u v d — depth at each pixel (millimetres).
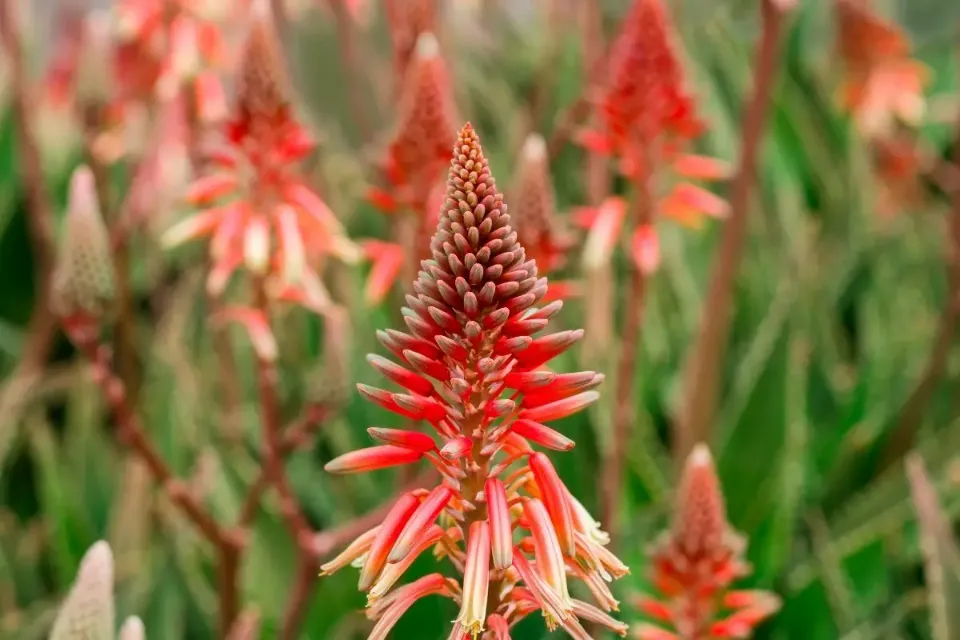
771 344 1473
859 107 1898
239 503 1511
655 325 1802
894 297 1975
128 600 1368
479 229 734
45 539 1620
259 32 1032
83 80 1543
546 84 1958
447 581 775
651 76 1088
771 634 1418
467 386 739
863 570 1438
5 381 1904
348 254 1101
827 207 2092
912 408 1629
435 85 1057
